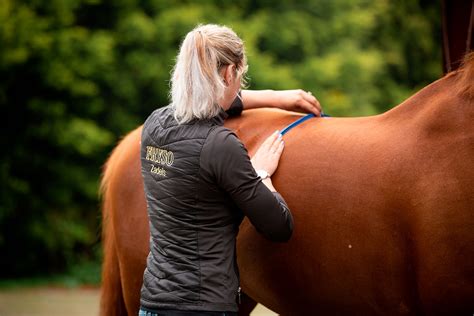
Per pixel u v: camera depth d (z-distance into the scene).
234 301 4.22
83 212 20.64
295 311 4.67
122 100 20.05
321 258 4.39
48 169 19.72
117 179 5.41
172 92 4.35
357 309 4.39
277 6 20.97
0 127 19.45
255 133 4.88
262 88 18.91
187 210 4.19
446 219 3.96
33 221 19.81
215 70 4.22
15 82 19.34
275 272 4.61
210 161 4.14
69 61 19.06
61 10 19.23
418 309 4.19
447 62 5.40
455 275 3.96
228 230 4.25
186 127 4.26
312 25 20.83
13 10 18.64
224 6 20.67
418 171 4.09
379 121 4.45
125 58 19.77
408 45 23.91
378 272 4.21
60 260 20.69
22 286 18.48
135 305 5.30
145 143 4.47
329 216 4.34
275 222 4.16
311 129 4.67
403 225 4.11
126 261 5.30
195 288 4.12
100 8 20.27
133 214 5.27
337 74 20.03
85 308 14.51
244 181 4.12
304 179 4.47
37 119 19.33
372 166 4.25
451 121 4.05
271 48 20.38
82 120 19.25
